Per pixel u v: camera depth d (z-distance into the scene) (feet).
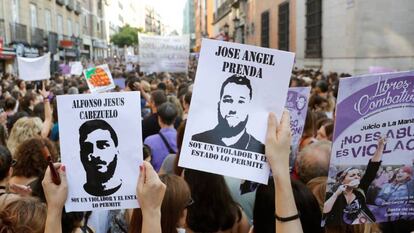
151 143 17.44
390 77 7.48
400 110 7.56
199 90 7.30
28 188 10.82
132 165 7.20
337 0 56.70
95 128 7.17
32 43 103.76
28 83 47.96
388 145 7.62
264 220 8.49
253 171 7.19
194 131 7.29
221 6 201.67
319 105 24.77
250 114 7.22
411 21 49.55
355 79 7.51
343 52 54.75
